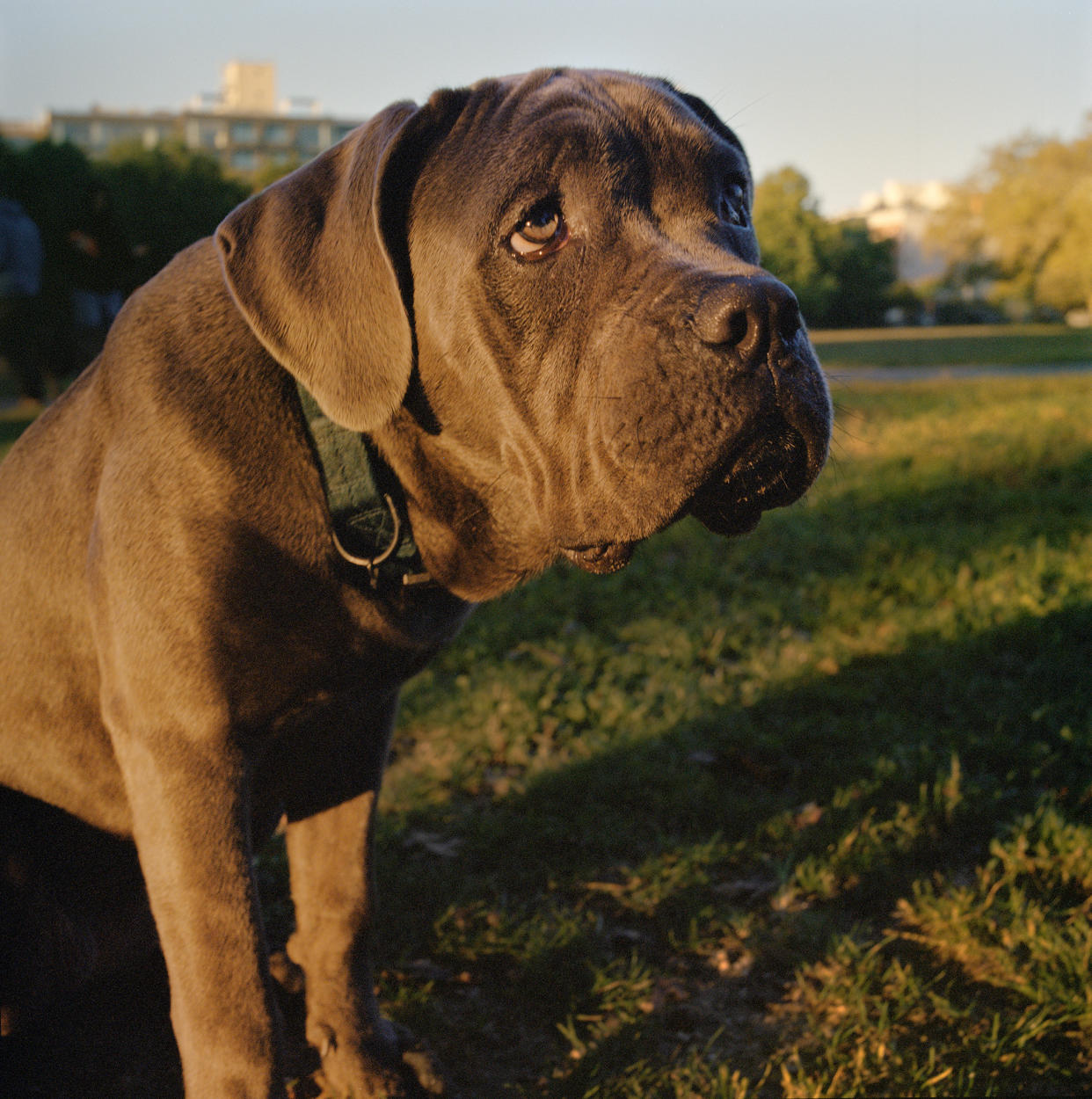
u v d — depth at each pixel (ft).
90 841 2.59
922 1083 2.62
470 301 2.19
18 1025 2.52
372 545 2.31
